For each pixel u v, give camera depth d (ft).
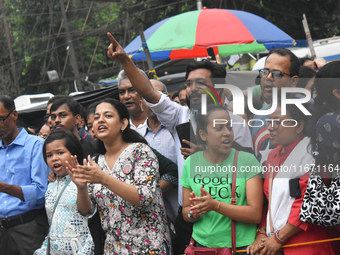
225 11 34.86
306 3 80.33
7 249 24.57
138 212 18.22
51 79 100.94
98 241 19.43
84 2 110.42
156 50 33.45
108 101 19.31
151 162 18.53
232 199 17.35
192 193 17.02
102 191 18.69
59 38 111.96
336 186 15.94
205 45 32.19
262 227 17.79
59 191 21.52
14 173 25.03
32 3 110.83
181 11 84.94
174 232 20.31
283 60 18.51
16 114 25.67
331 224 15.94
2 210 24.40
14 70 107.55
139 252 18.10
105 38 114.32
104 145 19.83
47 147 21.47
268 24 35.09
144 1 91.91
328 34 80.33
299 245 16.53
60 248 20.89
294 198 16.66
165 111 20.38
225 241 17.60
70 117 25.34
